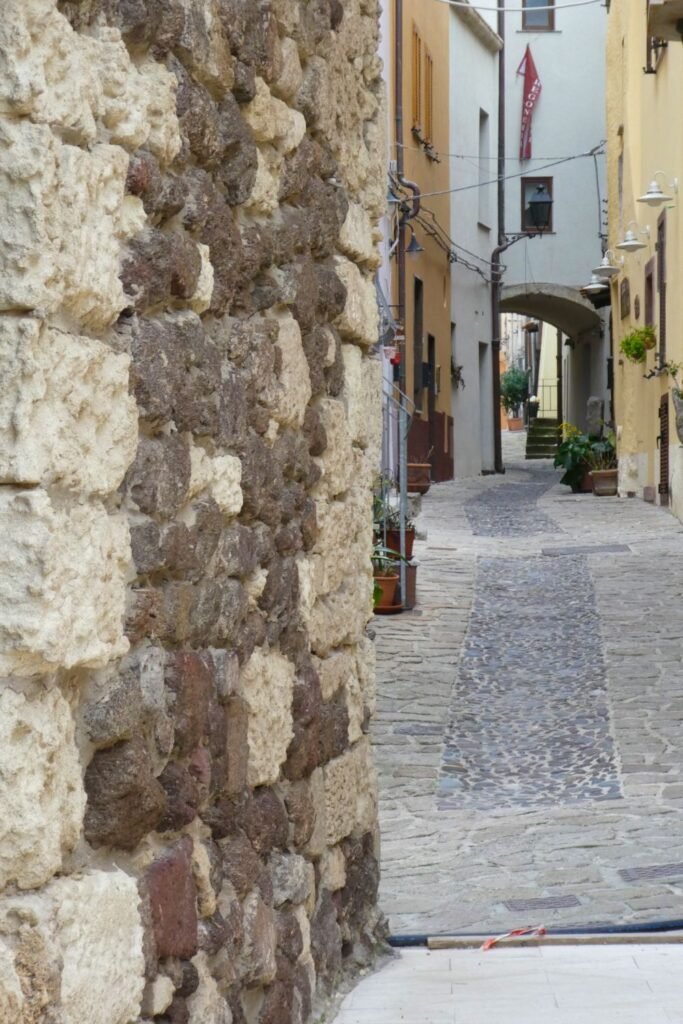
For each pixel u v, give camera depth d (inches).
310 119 161.3
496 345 1117.1
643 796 282.2
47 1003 86.8
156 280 106.8
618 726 332.8
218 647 126.2
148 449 106.0
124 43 103.7
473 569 545.3
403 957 185.9
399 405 470.6
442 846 257.4
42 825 87.1
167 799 109.3
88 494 94.5
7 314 87.4
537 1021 155.6
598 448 860.6
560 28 1123.9
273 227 147.3
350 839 178.7
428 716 348.2
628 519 684.7
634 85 785.6
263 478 140.3
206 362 119.8
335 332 177.3
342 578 177.8
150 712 105.5
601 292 959.0
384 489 475.8
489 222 1122.0
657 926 203.5
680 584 498.9
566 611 462.6
